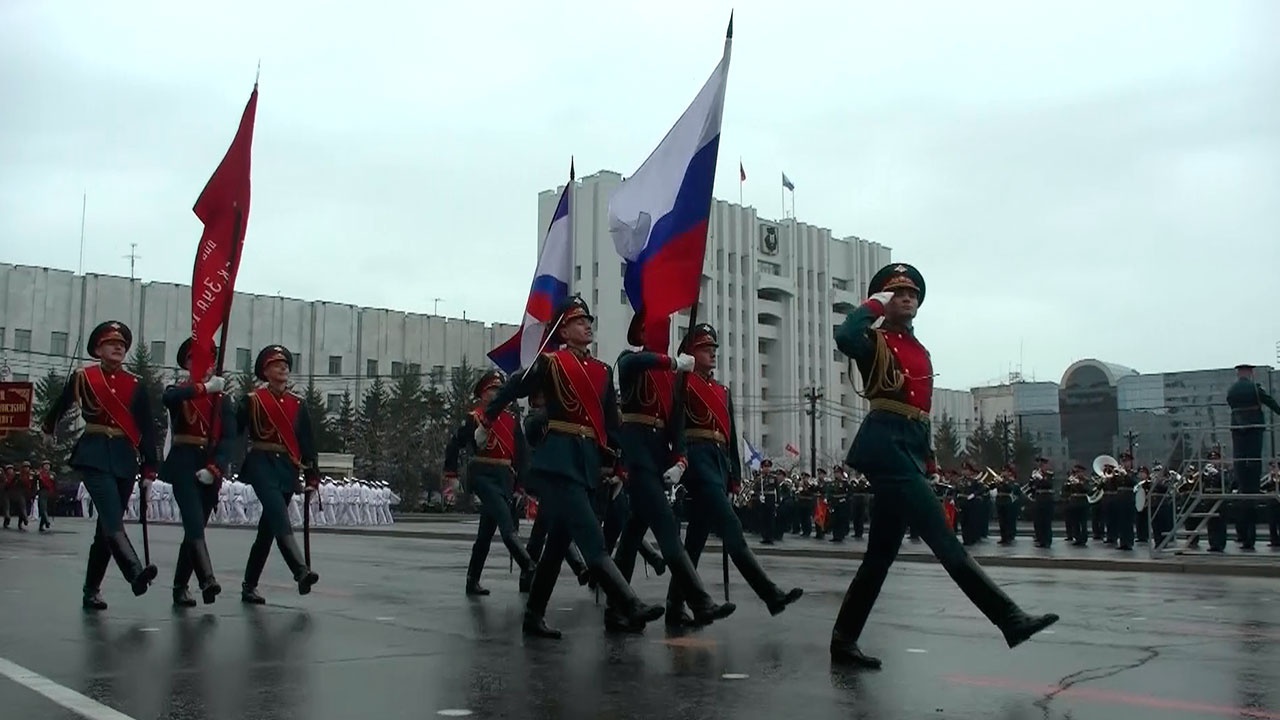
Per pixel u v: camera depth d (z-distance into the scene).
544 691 6.18
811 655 7.41
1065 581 14.89
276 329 67.81
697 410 8.61
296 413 10.68
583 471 8.01
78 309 62.12
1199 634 8.66
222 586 12.45
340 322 70.69
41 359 60.66
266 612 9.89
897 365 6.90
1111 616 10.06
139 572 9.49
